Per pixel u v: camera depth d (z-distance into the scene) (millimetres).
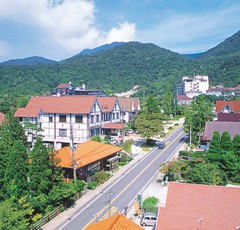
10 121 47969
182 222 22938
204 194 24594
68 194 35562
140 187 43125
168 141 72688
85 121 63719
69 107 65625
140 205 35438
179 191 25109
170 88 188375
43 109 67250
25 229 28125
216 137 46188
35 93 139375
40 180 33438
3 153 33312
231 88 169125
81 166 42844
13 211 28250
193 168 42156
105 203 37875
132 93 175500
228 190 24516
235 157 44719
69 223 32812
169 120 107000
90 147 52500
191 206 23953
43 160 34156
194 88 188125
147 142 68875
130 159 57281
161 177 46938
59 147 66562
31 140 60969
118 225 22578
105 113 72500
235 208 23266
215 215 23047
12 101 105312
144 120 68750
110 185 44438
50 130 66938
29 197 32062
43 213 33500
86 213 35219
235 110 90188
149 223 31094
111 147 54812
